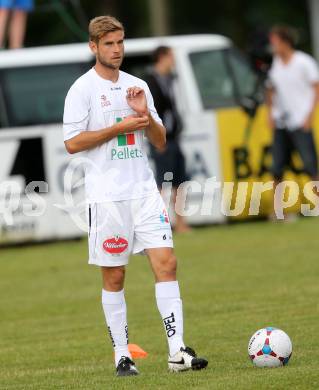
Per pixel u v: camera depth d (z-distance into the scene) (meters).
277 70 62.59
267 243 56.59
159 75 60.44
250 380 27.52
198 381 27.98
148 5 141.88
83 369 32.06
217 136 64.69
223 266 50.47
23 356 35.03
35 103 62.38
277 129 62.78
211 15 147.00
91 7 137.62
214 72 65.94
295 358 30.78
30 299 45.75
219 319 38.78
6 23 65.75
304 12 142.62
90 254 30.27
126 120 29.42
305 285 44.47
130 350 34.00
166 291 29.72
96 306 43.44
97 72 30.00
